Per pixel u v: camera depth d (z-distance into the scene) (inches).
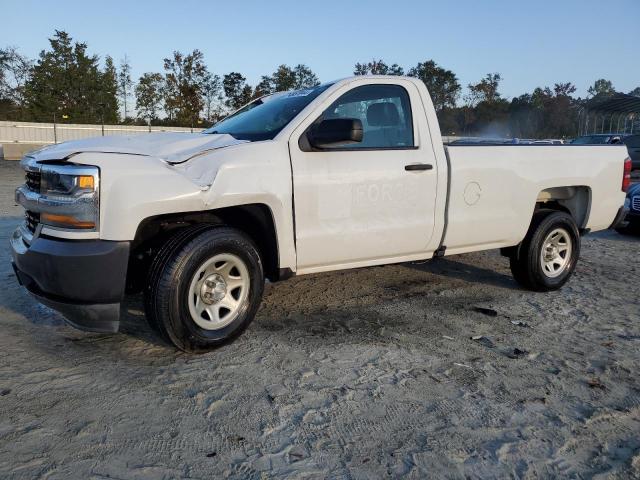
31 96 2375.7
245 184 143.7
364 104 171.8
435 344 159.9
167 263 134.3
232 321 148.0
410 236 178.4
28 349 146.1
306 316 181.5
